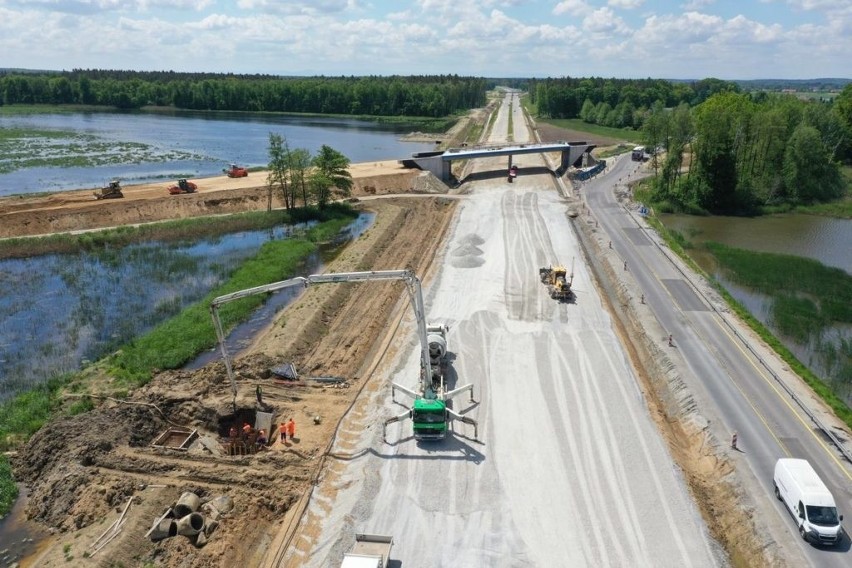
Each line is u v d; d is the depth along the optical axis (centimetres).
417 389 3550
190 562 2292
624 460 2930
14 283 5353
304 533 2498
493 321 4475
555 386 3591
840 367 3988
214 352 4231
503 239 6475
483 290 5081
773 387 3544
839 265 6278
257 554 2436
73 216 7006
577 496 2688
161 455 2952
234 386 3403
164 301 5022
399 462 2917
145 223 7162
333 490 2752
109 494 2631
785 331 4547
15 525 2600
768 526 2483
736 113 9156
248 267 5753
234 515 2564
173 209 7638
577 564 2334
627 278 5297
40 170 10638
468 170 10088
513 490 2727
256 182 9119
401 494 2705
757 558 2386
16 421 3281
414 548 2409
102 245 6469
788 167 8856
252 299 5000
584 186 8956
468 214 7494
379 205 8225
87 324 4581
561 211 7631
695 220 8131
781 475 2617
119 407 3322
